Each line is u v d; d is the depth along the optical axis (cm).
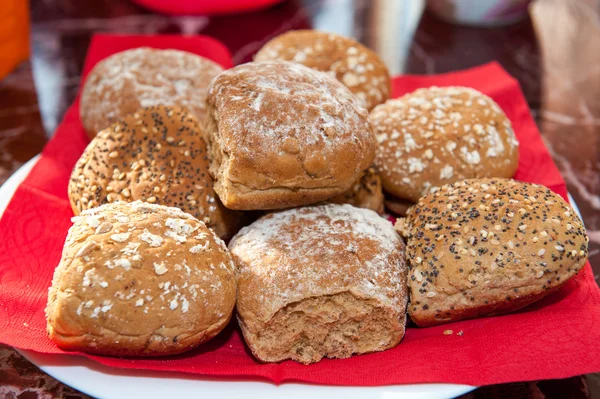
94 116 47
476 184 39
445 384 32
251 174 36
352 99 40
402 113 45
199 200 39
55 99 60
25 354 33
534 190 38
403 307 36
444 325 37
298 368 34
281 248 36
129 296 32
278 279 35
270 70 39
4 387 35
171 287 33
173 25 73
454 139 43
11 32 63
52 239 41
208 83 48
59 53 68
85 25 73
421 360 34
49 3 79
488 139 44
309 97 38
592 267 44
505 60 69
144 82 47
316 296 35
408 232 39
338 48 51
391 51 70
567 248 35
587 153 55
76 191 40
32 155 53
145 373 32
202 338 34
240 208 38
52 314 32
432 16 78
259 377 32
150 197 39
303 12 78
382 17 77
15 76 64
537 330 34
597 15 79
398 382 32
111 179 39
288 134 36
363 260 36
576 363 33
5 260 39
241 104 37
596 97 62
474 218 37
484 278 35
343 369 34
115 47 58
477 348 34
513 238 36
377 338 36
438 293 36
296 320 35
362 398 32
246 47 69
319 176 37
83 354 32
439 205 38
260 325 35
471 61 69
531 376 32
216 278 34
